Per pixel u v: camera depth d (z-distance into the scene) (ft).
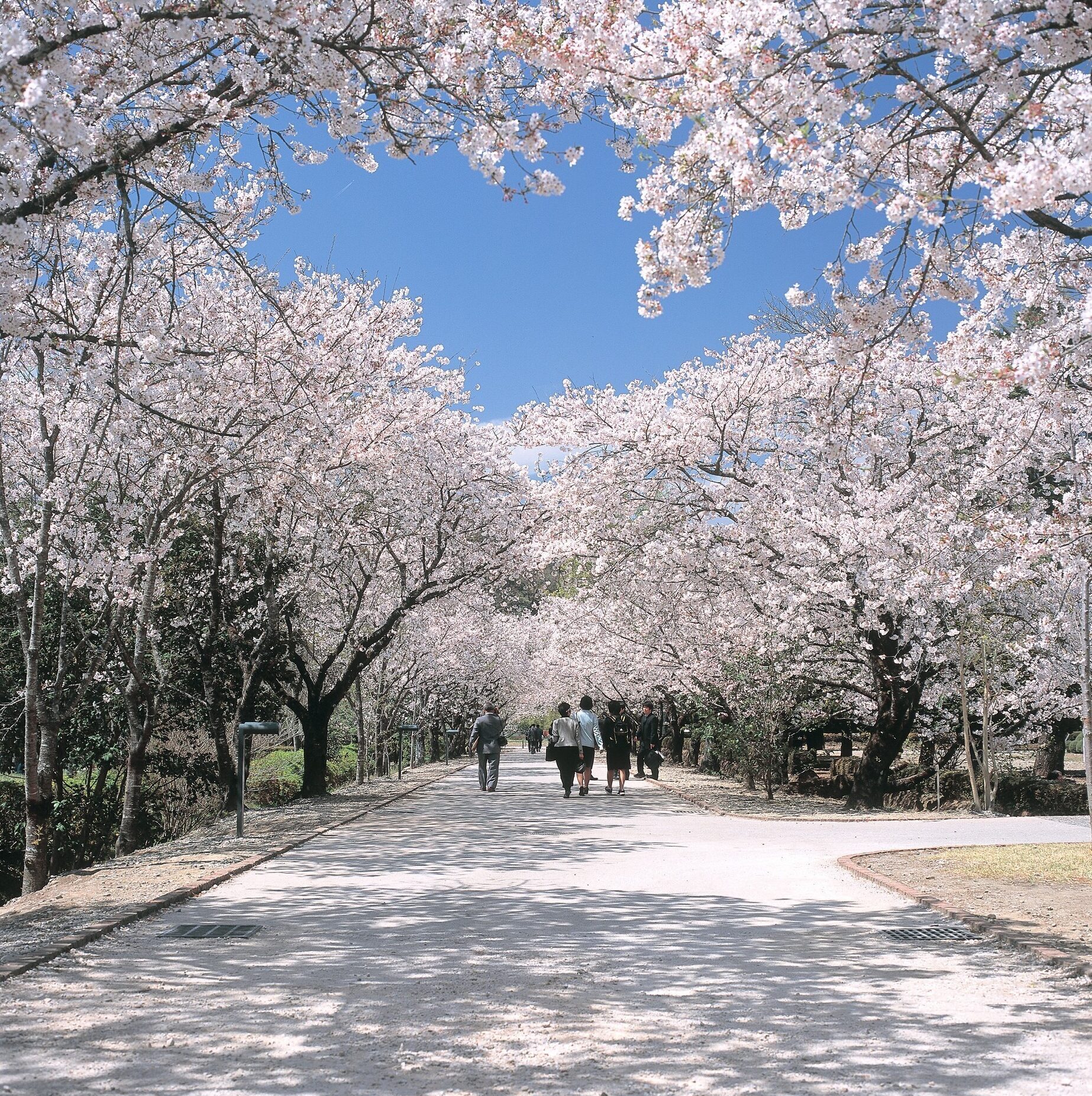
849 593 52.54
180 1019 17.62
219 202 43.55
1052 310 28.89
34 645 41.83
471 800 68.08
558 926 25.72
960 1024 17.16
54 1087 14.32
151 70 24.97
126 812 50.60
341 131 26.55
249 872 35.22
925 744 71.10
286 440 49.37
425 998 18.92
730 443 55.42
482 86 24.79
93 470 45.85
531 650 147.02
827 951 22.75
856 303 25.02
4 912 29.55
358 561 73.61
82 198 27.30
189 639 66.18
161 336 31.73
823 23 21.26
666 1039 16.46
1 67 18.04
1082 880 31.12
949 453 53.47
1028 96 20.66
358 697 85.66
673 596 63.87
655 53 22.57
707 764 107.14
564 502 58.13
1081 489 36.70
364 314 58.80
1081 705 58.34
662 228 22.74
